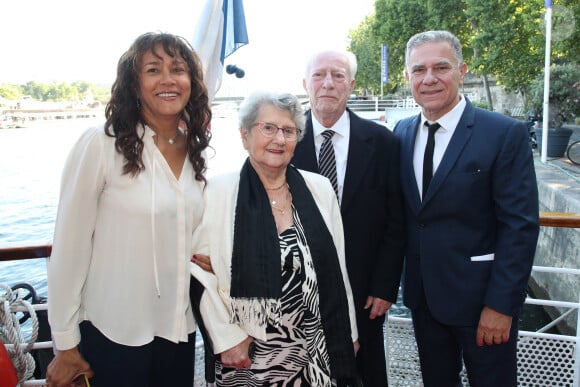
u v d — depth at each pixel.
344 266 1.74
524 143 1.68
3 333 1.82
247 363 1.53
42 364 2.29
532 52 14.74
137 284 1.42
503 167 1.67
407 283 1.97
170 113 1.44
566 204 5.71
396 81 35.72
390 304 1.96
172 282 1.47
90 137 1.38
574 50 11.11
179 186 1.48
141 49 1.41
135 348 1.44
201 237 1.57
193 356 1.64
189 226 1.50
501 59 15.95
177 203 1.45
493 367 1.77
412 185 1.87
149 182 1.42
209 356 1.68
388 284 1.94
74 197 1.35
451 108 1.79
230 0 2.59
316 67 1.92
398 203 1.95
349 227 1.93
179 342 1.56
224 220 1.58
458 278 1.78
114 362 1.44
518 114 21.75
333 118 1.96
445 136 1.80
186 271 1.50
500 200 1.69
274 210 1.64
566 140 9.23
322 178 1.76
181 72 1.45
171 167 1.52
